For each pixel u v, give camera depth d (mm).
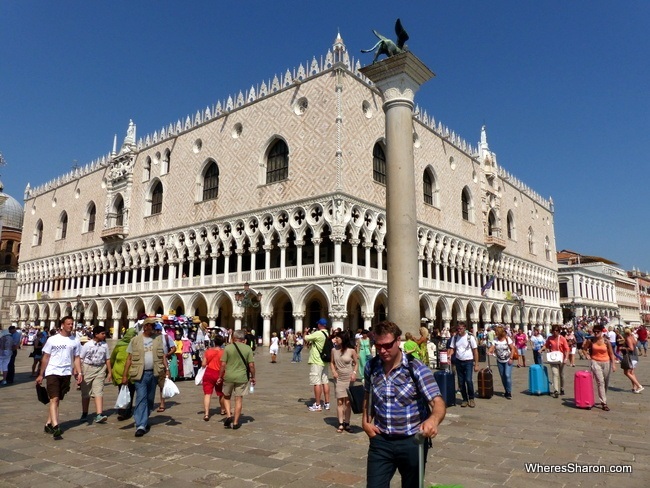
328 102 41094
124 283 58438
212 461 8328
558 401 14906
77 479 7418
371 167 43344
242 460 8383
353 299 46906
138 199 58375
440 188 54281
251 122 47281
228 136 49250
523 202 76625
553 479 7395
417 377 4934
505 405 14148
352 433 10352
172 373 19688
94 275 64188
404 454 4812
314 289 39812
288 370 25219
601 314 105938
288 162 43406
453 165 57875
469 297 56844
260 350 40156
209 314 46750
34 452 8977
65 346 10664
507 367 15570
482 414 12695
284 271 42062
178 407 13742
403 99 16891
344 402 10539
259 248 46906
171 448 9211
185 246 51281
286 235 42656
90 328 43156
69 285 68562
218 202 48656
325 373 13211
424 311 51219
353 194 40594
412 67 16797
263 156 45844
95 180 66062
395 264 15828
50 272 72312
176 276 54250
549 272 82750
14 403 14562
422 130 52219
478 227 61906
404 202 16094
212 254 48188
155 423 11508
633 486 7078
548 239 84625
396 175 16312
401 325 15414
